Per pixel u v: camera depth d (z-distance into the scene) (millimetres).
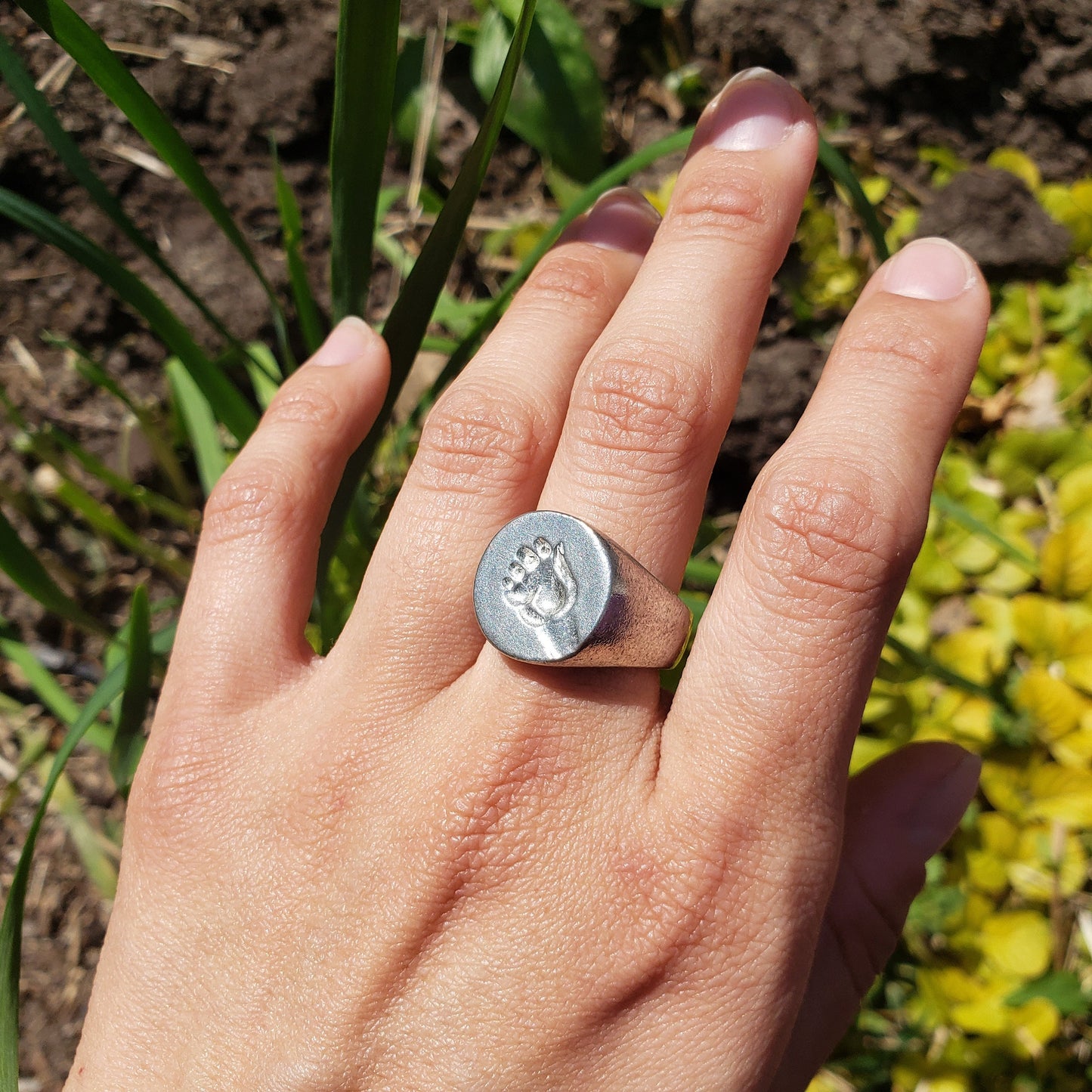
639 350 116
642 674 114
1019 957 171
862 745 177
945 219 194
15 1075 127
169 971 117
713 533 199
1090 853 175
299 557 130
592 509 114
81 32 117
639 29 208
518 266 209
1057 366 190
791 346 197
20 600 210
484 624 109
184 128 210
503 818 111
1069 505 184
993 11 192
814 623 107
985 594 188
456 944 110
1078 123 197
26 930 200
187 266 208
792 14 201
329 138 214
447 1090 108
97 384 208
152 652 149
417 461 123
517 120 193
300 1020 112
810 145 122
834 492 108
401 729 118
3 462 211
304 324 160
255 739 122
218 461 190
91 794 204
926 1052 174
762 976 107
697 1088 106
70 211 210
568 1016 107
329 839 116
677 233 122
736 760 108
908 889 132
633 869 108
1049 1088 169
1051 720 175
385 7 111
